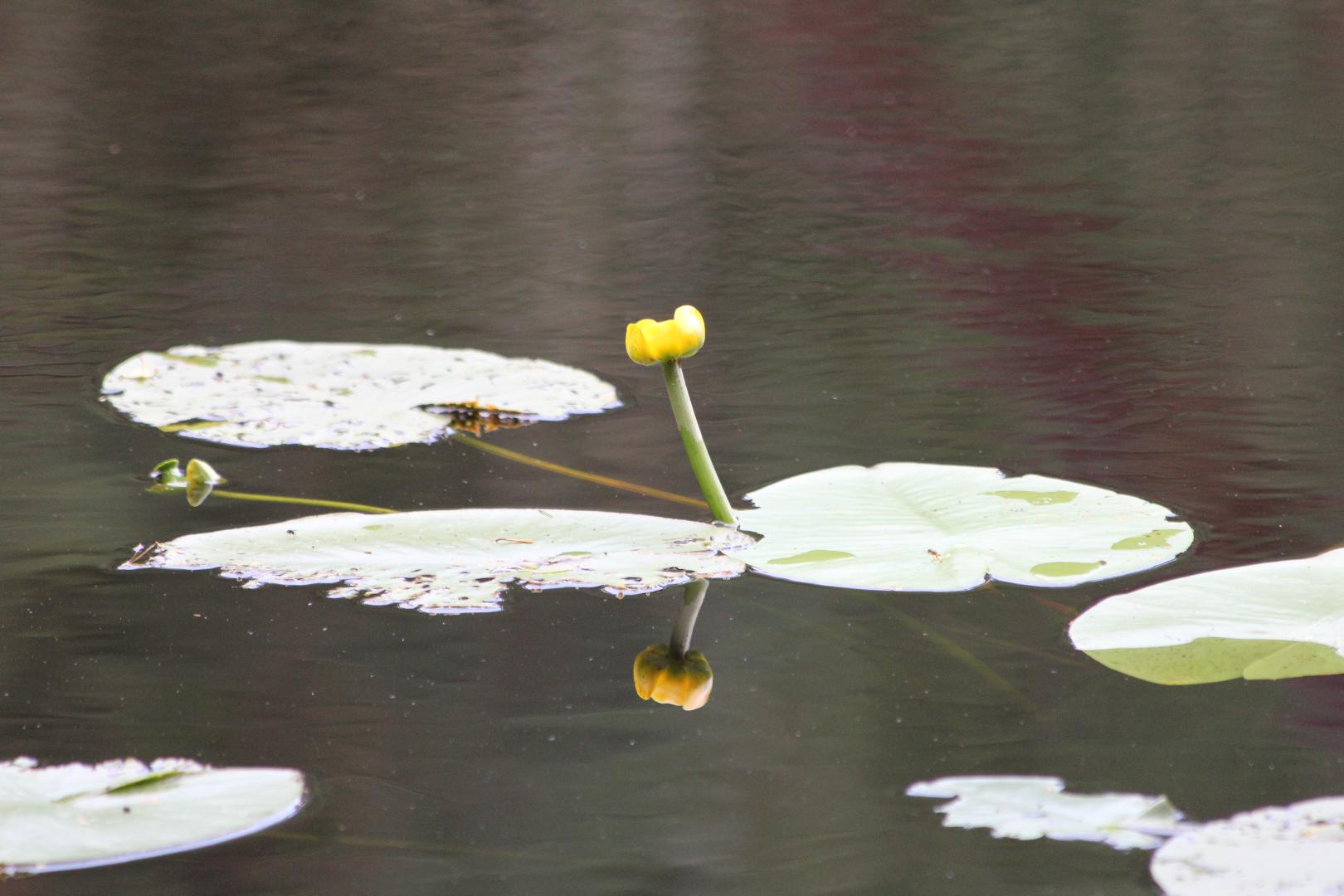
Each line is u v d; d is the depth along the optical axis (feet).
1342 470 19.33
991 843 17.97
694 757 18.17
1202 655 18.34
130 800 17.98
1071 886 17.85
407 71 46.80
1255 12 55.83
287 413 19.84
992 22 55.98
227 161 33.81
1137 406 19.92
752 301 21.54
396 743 18.21
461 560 18.74
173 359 20.26
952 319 21.02
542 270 23.93
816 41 53.26
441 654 18.49
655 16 58.75
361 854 17.95
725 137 38.04
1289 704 18.29
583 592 18.79
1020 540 18.79
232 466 19.45
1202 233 25.79
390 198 30.30
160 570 18.80
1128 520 18.88
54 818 17.94
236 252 25.17
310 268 24.06
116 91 42.19
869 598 18.72
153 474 19.38
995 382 20.20
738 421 19.85
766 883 17.89
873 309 21.20
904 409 19.94
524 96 43.16
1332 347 20.49
